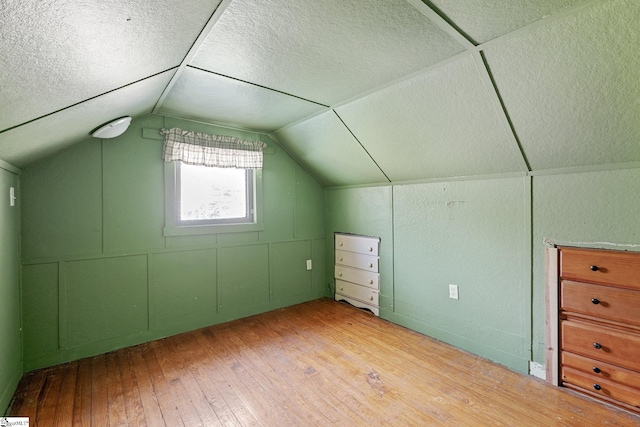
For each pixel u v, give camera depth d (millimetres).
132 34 1079
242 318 3111
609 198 1733
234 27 1300
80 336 2312
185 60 1608
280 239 3420
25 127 1411
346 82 1914
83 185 2328
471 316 2393
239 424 1618
